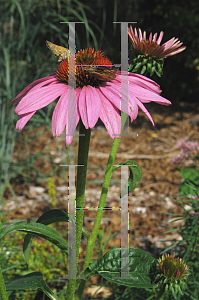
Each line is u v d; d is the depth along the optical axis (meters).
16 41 1.16
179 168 0.80
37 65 1.21
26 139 1.35
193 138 1.83
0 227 0.65
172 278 0.41
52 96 0.37
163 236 0.87
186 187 0.74
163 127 2.04
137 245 0.83
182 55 2.43
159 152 1.65
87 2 1.68
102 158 1.57
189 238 0.53
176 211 1.04
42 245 0.66
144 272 0.40
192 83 2.59
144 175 1.38
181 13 2.36
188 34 2.38
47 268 0.63
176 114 2.30
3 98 1.16
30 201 1.10
